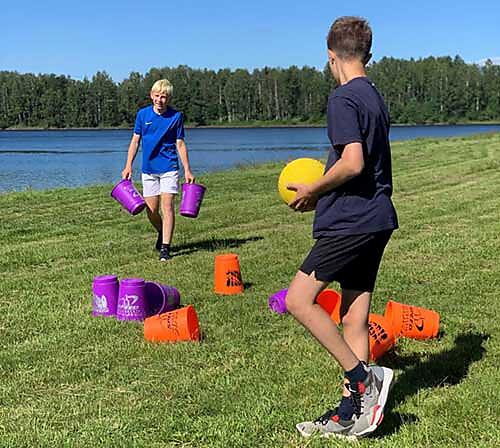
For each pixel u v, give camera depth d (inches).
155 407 158.1
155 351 194.2
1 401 163.9
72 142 2780.5
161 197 319.3
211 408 156.3
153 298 234.7
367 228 134.5
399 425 146.4
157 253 332.5
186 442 141.6
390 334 190.1
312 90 4931.1
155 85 317.1
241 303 240.5
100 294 228.8
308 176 156.6
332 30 142.2
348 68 140.8
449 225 394.6
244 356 190.1
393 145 1142.3
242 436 142.2
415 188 571.2
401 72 4739.2
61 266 311.6
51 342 203.3
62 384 173.8
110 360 188.2
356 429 139.1
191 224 414.3
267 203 505.4
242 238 369.4
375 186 136.6
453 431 142.2
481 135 1360.7
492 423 145.8
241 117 4985.2
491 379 169.5
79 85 5088.6
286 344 199.0
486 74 4662.9
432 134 2878.9
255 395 163.0
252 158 1518.2
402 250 327.0
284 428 145.9
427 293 251.9
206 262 309.6
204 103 4958.2
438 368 178.1
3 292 263.4
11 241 374.3
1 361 188.4
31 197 581.3
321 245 137.3
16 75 5137.8
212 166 1252.5
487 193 527.8
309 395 162.7
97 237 382.6
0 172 1206.9
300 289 138.6
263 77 4960.6
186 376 176.4
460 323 215.3
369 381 138.7
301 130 4114.2
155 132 318.3
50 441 142.2
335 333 138.5
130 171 327.9
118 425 149.2
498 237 354.0
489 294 249.8
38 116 5044.3
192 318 206.4
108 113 5088.6
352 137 130.6
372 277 148.9
